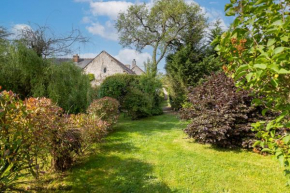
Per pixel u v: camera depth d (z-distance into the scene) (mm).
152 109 10188
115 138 5258
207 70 10828
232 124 4117
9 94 2006
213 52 11664
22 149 2033
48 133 2359
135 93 8938
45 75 5219
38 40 5477
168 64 11836
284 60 1063
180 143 4738
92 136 3697
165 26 16484
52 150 2635
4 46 4863
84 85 6156
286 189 2549
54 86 5199
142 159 3635
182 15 14750
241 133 4262
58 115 2850
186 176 2930
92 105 5941
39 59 5152
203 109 4453
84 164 3387
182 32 14891
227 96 4273
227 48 1420
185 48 11492
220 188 2594
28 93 5148
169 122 7992
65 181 2777
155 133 5895
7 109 1864
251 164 3387
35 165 2150
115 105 6375
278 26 1165
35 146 2150
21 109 1995
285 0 1277
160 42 16609
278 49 1062
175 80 11406
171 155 3844
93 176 2943
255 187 2613
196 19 14617
